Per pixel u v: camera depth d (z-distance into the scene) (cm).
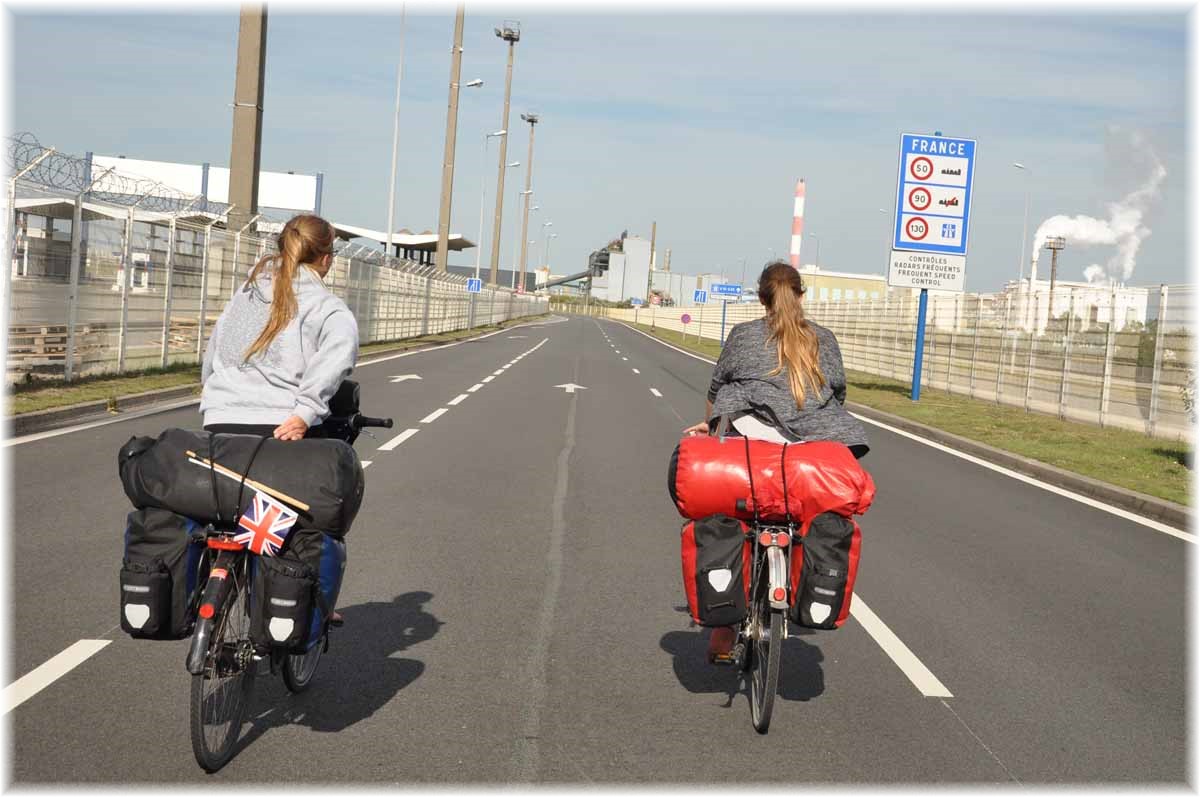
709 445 489
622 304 18050
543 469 1244
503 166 8162
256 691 511
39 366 1623
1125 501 1197
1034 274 6850
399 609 659
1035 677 584
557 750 455
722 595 474
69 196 1652
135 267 1939
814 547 474
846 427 511
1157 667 610
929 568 841
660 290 18462
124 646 558
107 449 1186
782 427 505
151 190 2095
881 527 1004
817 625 473
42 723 456
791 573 488
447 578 736
